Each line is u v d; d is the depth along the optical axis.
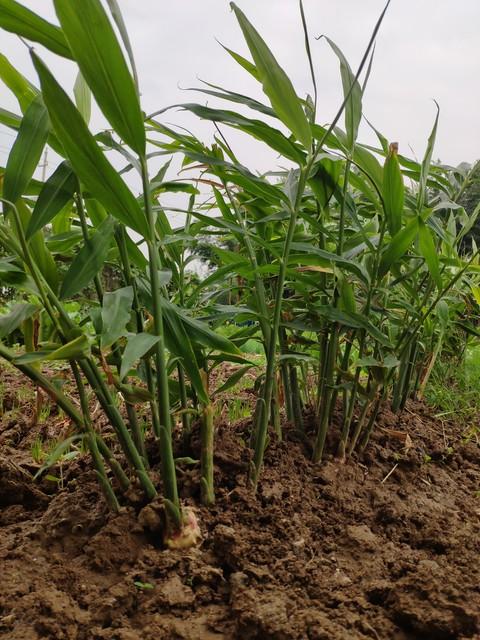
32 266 0.84
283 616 0.79
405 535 1.08
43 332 1.13
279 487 1.15
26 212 0.92
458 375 2.15
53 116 0.75
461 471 1.47
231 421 1.65
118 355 1.07
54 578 0.90
